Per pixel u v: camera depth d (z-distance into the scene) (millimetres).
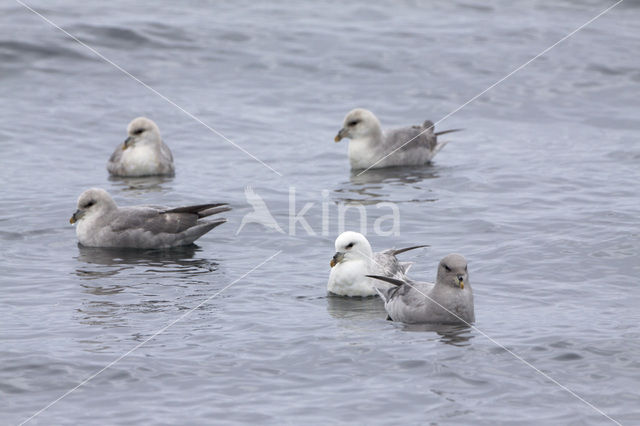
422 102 27594
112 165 21812
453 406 10445
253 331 12758
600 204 18781
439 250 16406
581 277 14883
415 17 34969
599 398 10617
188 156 23328
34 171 21516
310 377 11242
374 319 13391
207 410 10375
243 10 34969
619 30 33406
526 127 25719
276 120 26188
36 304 13742
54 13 32438
